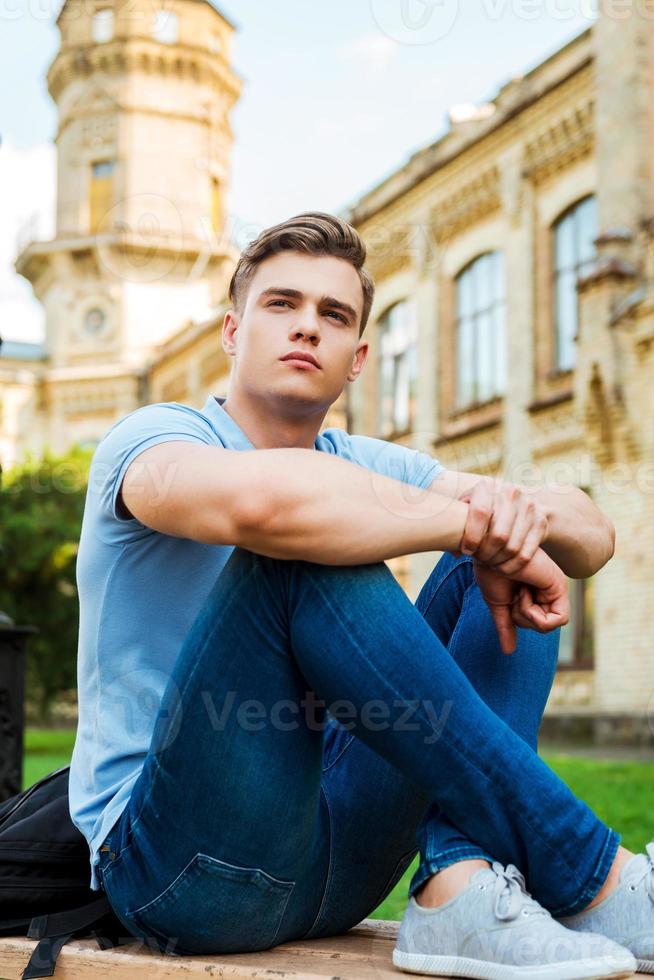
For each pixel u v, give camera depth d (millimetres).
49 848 1312
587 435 12219
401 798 1293
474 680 1294
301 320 1322
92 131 19203
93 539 1300
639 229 12031
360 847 1302
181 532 1181
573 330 13570
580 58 13211
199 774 1142
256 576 1148
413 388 16172
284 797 1157
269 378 1335
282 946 1284
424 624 1157
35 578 16984
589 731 11867
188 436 1261
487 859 1152
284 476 1127
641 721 11203
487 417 14539
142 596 1287
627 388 11805
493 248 14875
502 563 1228
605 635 12000
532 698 1294
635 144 12305
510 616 1276
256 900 1188
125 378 23906
